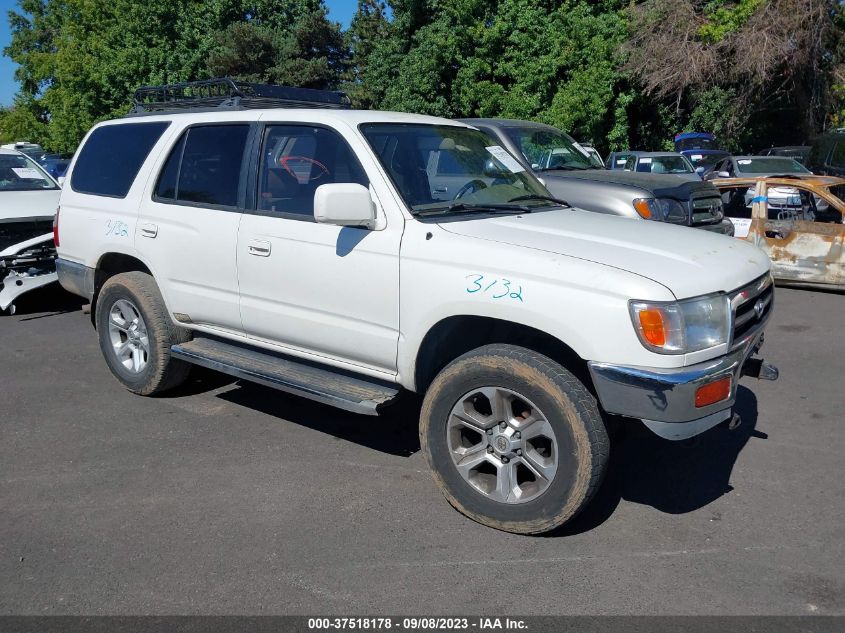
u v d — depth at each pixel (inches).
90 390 233.1
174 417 210.5
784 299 350.9
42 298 371.6
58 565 138.1
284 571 135.6
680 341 132.0
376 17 1640.0
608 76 918.4
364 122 174.6
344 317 167.2
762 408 214.4
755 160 584.7
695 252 150.9
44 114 1979.6
